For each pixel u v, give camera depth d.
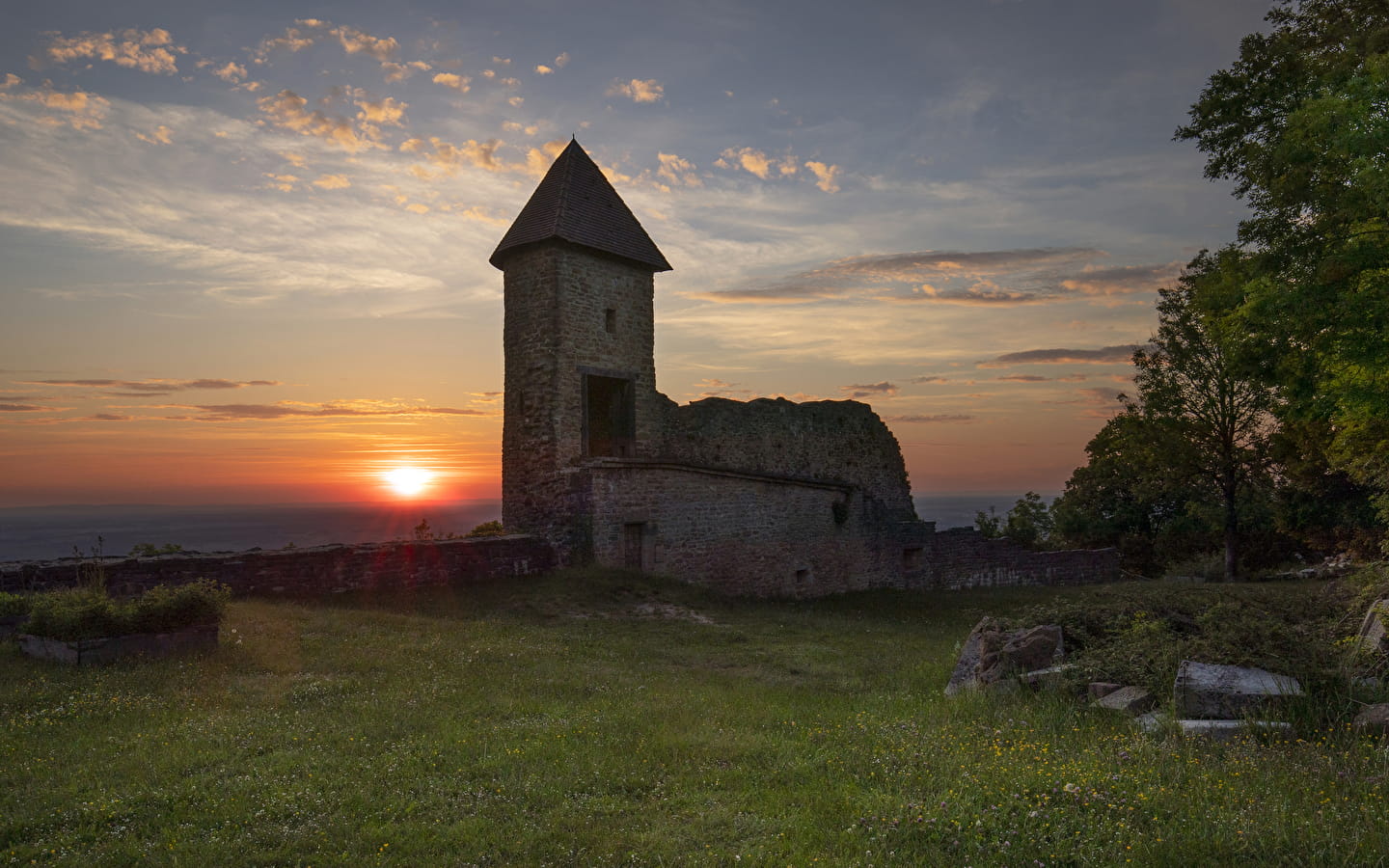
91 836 5.30
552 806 5.96
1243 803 5.46
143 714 7.96
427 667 10.41
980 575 30.56
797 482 25.14
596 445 24.05
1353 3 15.30
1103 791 5.71
